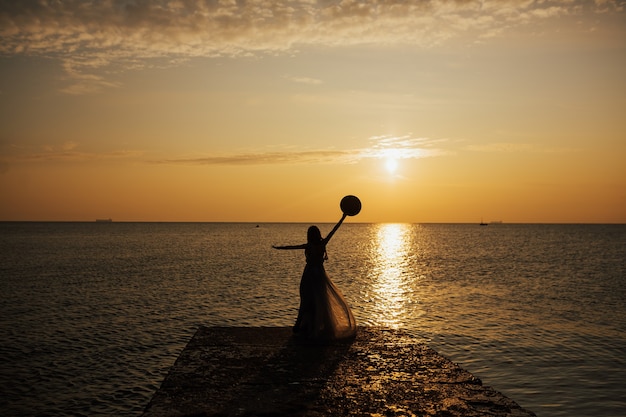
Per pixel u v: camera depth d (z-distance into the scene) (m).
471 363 17.62
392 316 26.67
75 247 95.06
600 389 14.83
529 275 49.69
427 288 39.03
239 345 7.48
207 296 33.06
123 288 37.47
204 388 5.41
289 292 34.97
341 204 8.49
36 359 17.84
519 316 27.09
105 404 13.63
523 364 17.52
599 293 36.91
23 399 13.96
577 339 21.50
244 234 185.75
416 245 117.50
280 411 4.71
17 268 53.31
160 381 15.54
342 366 6.33
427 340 21.14
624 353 19.05
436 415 4.62
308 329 8.02
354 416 4.60
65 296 33.28
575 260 70.12
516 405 4.91
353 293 35.56
